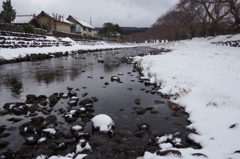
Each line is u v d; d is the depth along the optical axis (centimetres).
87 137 356
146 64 1110
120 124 418
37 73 1049
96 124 388
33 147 326
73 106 527
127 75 995
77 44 3422
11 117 453
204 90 530
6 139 351
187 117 450
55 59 1823
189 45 3078
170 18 5719
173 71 784
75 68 1245
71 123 419
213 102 451
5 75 988
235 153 259
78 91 683
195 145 328
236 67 786
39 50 1944
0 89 711
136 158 294
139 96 625
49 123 411
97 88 728
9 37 1955
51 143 324
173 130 388
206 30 4081
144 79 855
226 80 580
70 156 294
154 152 308
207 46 2581
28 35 2411
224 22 4097
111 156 300
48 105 535
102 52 2980
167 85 680
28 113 478
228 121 361
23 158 296
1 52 1468
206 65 859
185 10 4303
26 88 726
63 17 5038
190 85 580
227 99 446
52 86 758
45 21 4238
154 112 484
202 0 3238
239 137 301
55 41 2869
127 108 517
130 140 350
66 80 873
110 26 8194
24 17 3538
